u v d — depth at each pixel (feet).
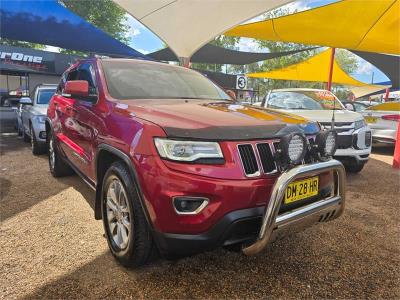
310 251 10.28
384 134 29.01
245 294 8.11
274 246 10.52
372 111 30.07
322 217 8.74
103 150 9.53
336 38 34.06
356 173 20.83
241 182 7.45
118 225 9.17
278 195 7.32
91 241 10.46
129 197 8.16
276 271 9.12
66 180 16.97
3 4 34.27
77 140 12.44
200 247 7.44
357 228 12.10
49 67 50.42
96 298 7.79
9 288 8.09
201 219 7.29
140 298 7.84
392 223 12.66
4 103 49.57
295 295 8.14
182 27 27.73
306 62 73.97
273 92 24.95
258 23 32.27
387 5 26.73
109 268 8.98
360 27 30.71
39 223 11.75
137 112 8.93
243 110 9.83
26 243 10.28
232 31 35.35
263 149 8.04
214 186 7.23
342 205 9.11
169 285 8.34
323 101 23.11
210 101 11.41
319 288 8.45
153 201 7.46
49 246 10.12
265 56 61.41
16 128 39.55
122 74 11.91
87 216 12.41
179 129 7.64
